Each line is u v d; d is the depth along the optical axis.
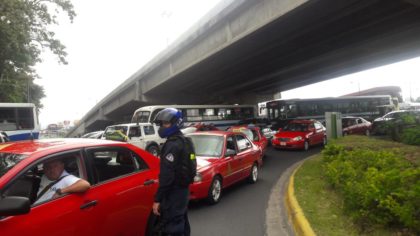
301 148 18.89
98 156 4.48
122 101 44.97
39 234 3.36
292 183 9.04
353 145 10.33
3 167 3.64
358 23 18.56
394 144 10.58
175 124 4.04
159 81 32.72
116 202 4.31
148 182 4.91
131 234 4.56
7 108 19.45
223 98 45.81
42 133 57.69
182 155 3.97
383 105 38.88
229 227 6.32
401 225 5.00
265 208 7.63
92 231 3.95
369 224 5.24
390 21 18.50
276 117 30.86
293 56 25.09
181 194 4.00
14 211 3.11
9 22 22.67
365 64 30.47
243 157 9.59
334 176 7.54
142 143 17.88
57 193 3.82
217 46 22.47
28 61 25.73
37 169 4.15
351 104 36.28
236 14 20.02
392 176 5.28
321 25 18.25
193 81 33.47
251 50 22.55
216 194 8.07
